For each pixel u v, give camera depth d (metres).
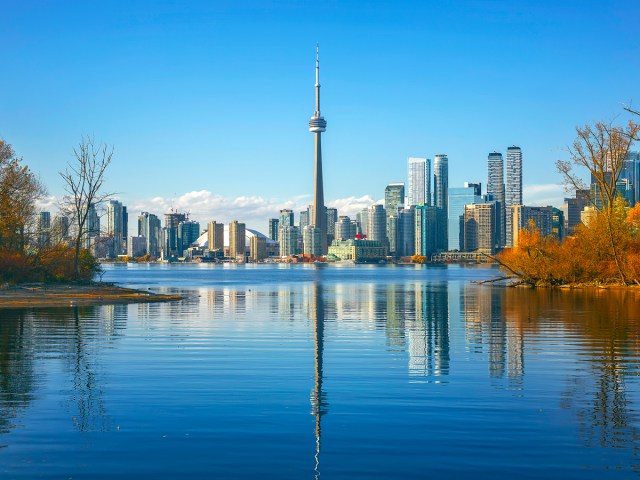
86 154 89.19
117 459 12.79
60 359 24.12
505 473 12.06
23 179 83.56
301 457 12.93
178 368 22.25
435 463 12.58
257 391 18.55
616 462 12.58
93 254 102.19
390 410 16.38
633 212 89.06
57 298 60.06
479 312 47.78
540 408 16.53
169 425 15.05
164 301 62.47
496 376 20.83
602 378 20.41
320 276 195.75
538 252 92.88
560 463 12.54
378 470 12.23
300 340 30.50
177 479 11.82
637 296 68.88
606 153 83.94
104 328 35.34
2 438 14.05
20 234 86.38
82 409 16.42
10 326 36.19
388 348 27.62
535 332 33.59
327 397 17.80
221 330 34.91
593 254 86.19
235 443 13.78
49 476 11.92
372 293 81.94
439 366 22.77
